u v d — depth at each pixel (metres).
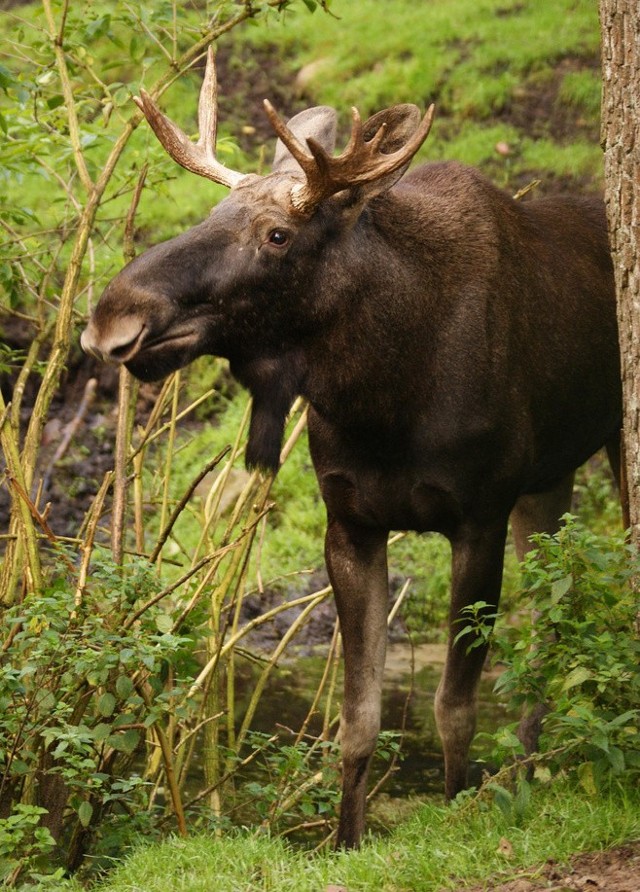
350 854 8.05
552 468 11.21
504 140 23.61
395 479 9.73
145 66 12.22
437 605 17.42
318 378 9.44
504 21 26.33
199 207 22.27
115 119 20.88
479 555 9.91
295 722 14.12
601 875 7.19
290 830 10.53
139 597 9.82
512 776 9.27
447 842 7.98
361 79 25.59
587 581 8.82
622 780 8.34
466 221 9.91
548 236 11.06
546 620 8.79
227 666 11.59
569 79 24.45
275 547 18.20
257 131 25.22
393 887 7.43
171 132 9.68
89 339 8.77
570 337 10.71
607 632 8.45
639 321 9.12
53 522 19.19
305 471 19.47
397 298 9.38
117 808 10.27
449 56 25.58
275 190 9.14
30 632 9.56
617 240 9.20
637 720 8.41
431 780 12.48
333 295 9.23
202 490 18.61
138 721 9.61
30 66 19.23
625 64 9.01
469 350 9.56
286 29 27.30
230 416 19.89
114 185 21.70
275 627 17.14
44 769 9.73
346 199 9.13
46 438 20.05
